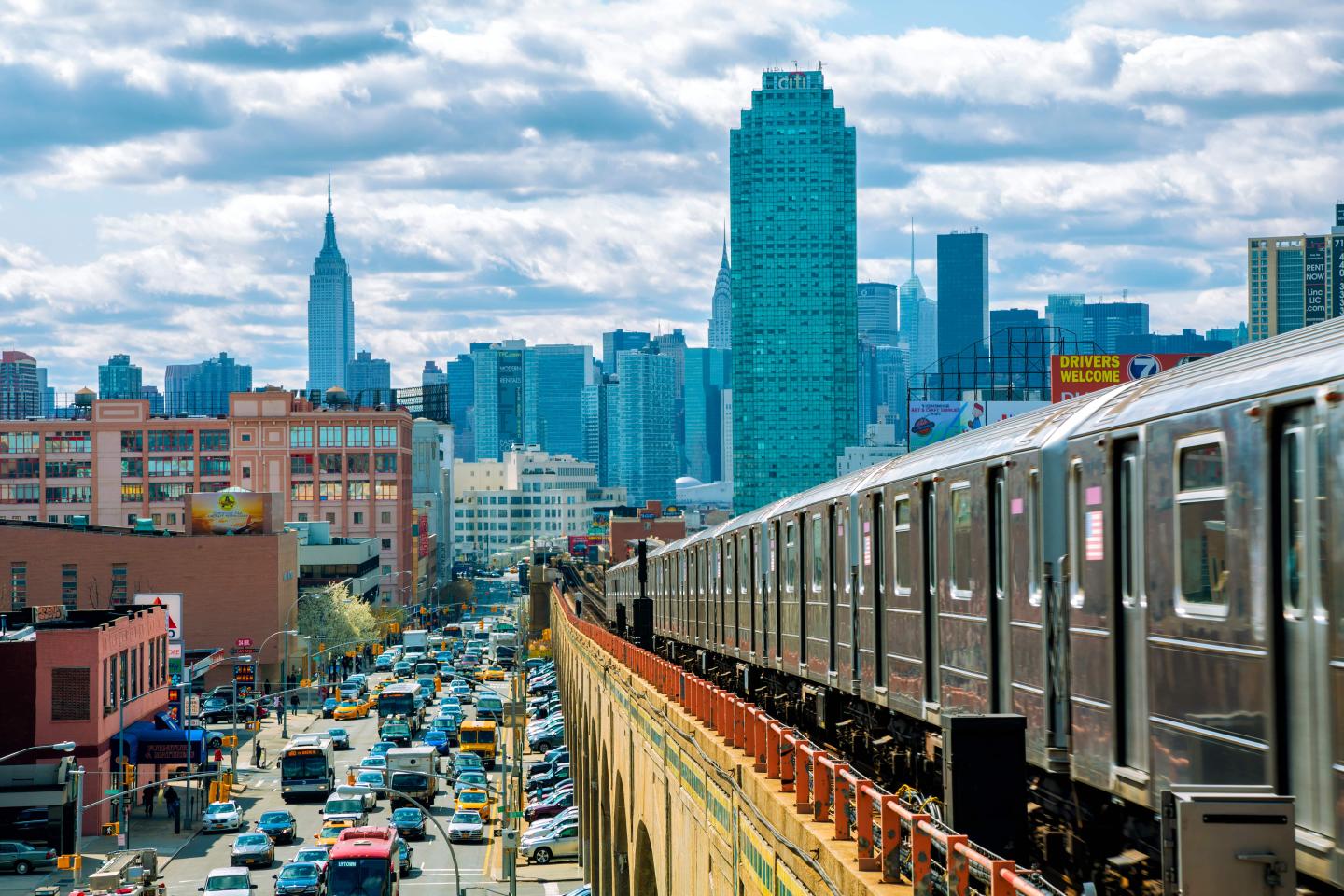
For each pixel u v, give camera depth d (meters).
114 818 87.31
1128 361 112.81
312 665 163.50
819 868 16.80
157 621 104.44
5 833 80.06
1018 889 11.20
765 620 38.72
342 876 58.47
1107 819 16.94
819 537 31.84
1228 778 13.14
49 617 100.06
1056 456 17.28
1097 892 17.19
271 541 150.75
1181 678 14.09
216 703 135.50
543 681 157.62
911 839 13.93
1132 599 15.30
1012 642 18.80
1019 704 18.48
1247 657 12.81
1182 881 10.54
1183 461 14.09
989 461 19.66
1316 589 11.85
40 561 145.12
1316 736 11.82
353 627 170.75
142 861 59.00
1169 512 14.34
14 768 78.69
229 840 83.44
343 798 85.38
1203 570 13.66
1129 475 15.51
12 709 84.88
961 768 15.51
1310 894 12.22
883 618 26.09
